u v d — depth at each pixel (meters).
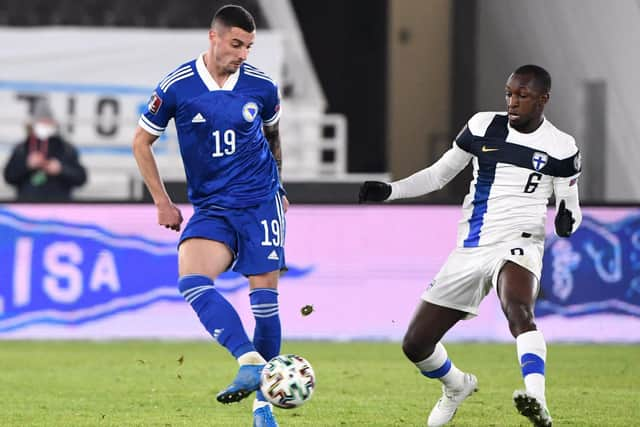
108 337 40.28
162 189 19.70
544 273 39.72
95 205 40.31
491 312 40.22
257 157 19.34
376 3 70.88
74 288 40.25
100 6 68.12
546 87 20.14
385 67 70.56
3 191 59.47
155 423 22.34
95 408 24.62
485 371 31.84
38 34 62.44
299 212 40.31
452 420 22.75
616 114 62.81
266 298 19.09
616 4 62.78
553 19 65.25
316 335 40.22
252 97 19.22
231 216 19.05
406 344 21.11
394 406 24.95
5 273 40.22
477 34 67.81
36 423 22.41
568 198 20.50
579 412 23.94
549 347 38.44
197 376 30.58
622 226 39.91
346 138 71.19
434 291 20.88
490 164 20.66
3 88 61.28
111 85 62.06
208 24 68.50
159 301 40.31
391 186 21.25
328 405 25.08
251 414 23.66
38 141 49.91
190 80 19.16
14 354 35.91
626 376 30.73
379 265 40.19
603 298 39.91
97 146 61.16
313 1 71.62
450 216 40.12
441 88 68.94
